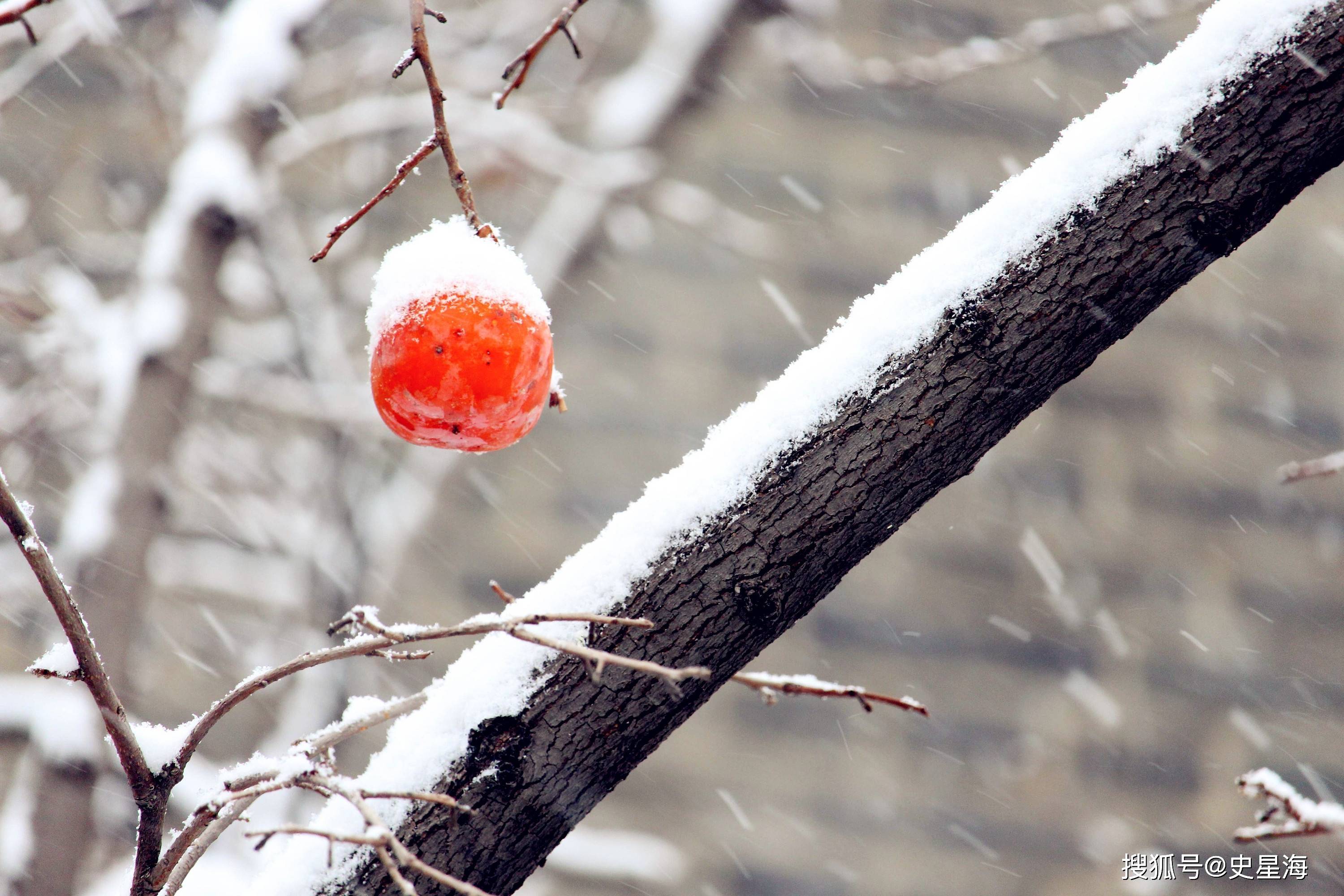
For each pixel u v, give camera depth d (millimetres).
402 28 10195
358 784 2826
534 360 3035
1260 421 12250
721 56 9500
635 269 12117
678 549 2809
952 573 11656
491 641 2904
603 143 9625
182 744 2746
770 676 3008
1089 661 11445
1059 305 2766
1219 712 11336
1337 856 10602
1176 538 11875
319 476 9312
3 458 8938
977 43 8188
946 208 12391
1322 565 11820
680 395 11883
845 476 2777
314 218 10539
